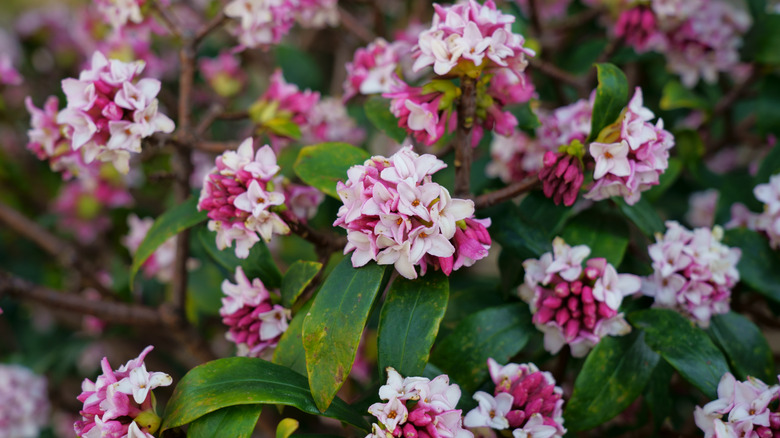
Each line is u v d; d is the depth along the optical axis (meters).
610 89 0.49
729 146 0.70
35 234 0.66
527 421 0.47
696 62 0.63
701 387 0.49
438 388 0.45
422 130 0.49
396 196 0.44
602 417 0.49
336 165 0.51
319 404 0.45
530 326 0.51
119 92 0.49
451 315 0.55
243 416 0.46
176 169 0.55
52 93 0.89
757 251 0.54
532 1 0.65
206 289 0.63
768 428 0.46
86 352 0.81
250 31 0.57
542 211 0.52
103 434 0.45
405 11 0.84
